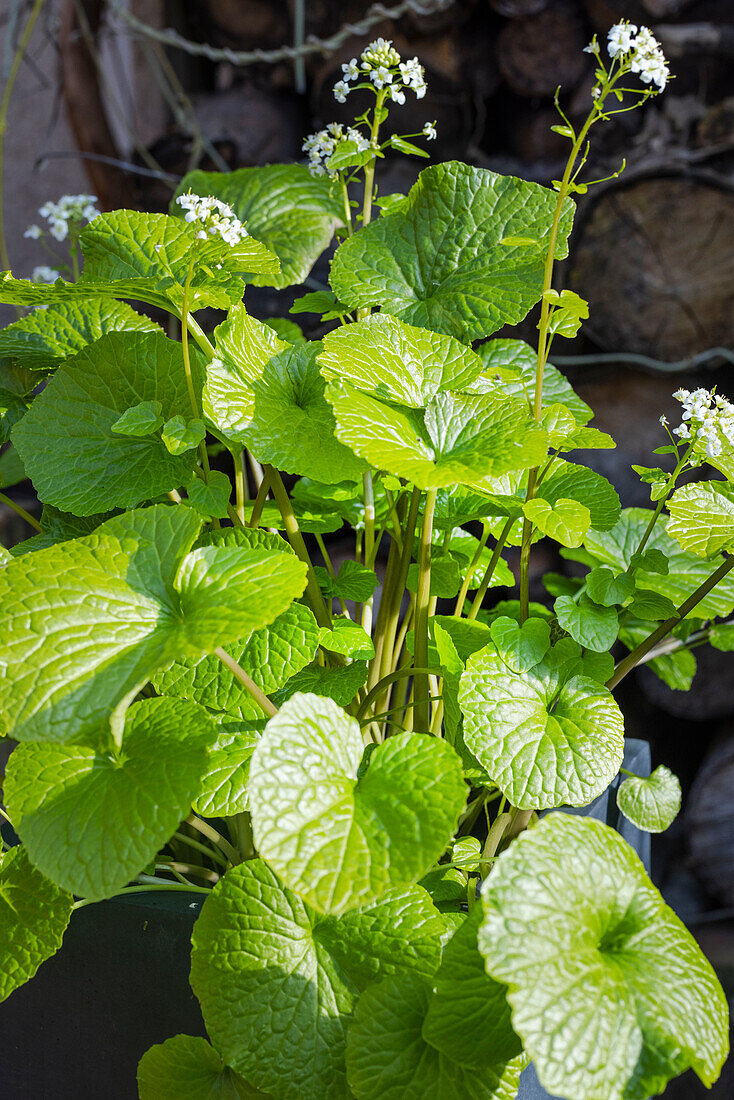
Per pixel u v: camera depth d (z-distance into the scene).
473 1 1.44
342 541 1.66
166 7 1.67
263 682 0.78
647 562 0.87
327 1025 0.69
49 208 1.11
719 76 1.40
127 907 0.77
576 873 0.65
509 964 0.61
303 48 1.43
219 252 0.83
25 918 0.72
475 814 0.94
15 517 1.63
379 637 0.96
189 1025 0.77
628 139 1.46
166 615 0.70
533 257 0.93
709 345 1.44
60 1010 0.80
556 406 0.86
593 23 1.43
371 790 0.69
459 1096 0.67
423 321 0.93
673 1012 0.62
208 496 0.83
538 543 1.53
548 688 0.80
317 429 0.81
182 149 1.62
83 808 0.68
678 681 1.13
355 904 0.62
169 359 0.88
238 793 0.77
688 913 1.62
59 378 0.88
